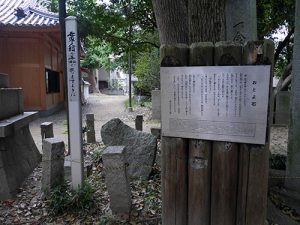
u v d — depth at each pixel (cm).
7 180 418
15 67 1264
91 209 358
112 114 1488
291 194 360
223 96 192
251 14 365
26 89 1285
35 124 1152
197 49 196
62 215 352
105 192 416
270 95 182
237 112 190
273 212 337
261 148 189
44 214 359
